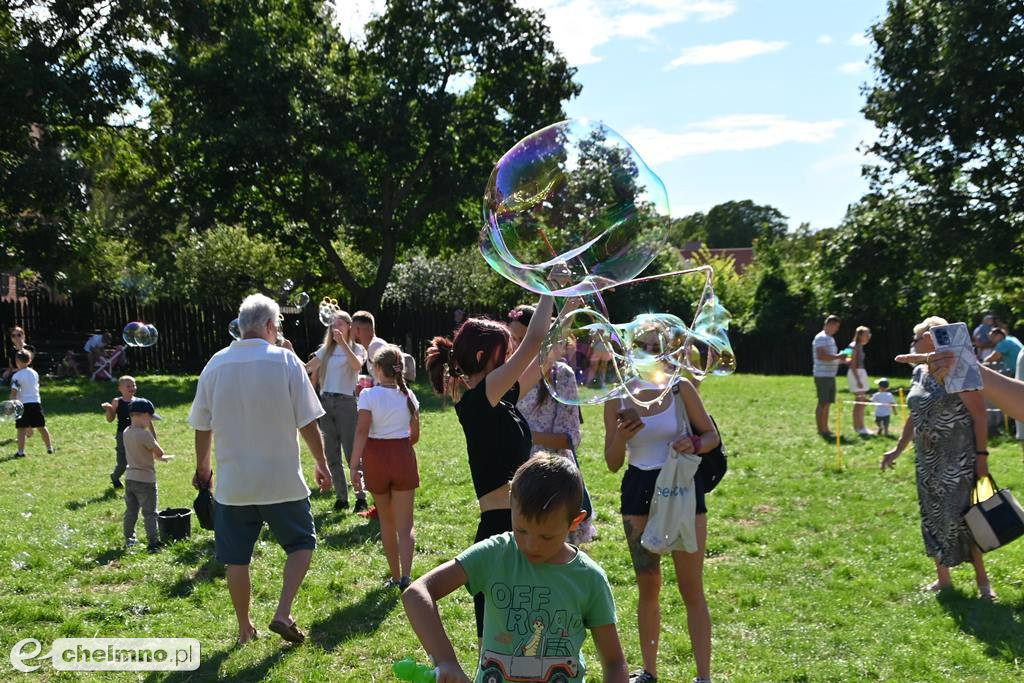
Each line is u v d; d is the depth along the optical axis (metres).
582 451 10.68
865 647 4.46
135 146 24.11
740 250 53.84
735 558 6.10
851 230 22.92
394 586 5.39
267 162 21.44
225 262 26.14
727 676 4.13
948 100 20.06
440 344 3.83
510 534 2.38
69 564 5.87
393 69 22.81
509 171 3.42
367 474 5.34
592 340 3.70
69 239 21.03
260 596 5.29
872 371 23.89
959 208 20.80
